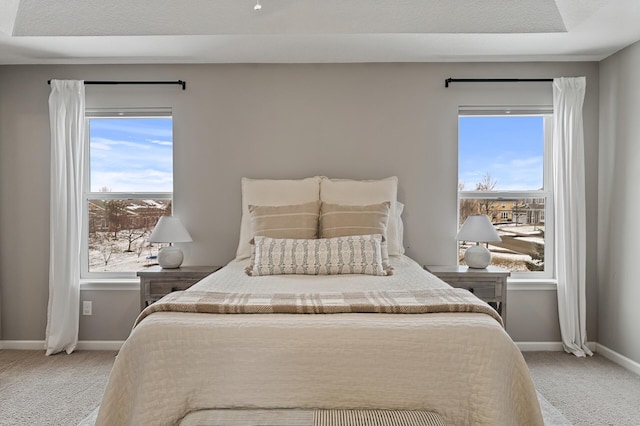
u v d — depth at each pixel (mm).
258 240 3068
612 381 3154
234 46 3461
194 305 1930
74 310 3744
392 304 1952
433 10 3102
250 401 1711
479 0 3049
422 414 1653
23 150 3840
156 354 1737
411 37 3285
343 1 3043
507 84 3861
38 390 2988
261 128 3887
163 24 3174
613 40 3336
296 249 2930
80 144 3756
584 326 3719
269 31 3213
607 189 3693
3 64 3816
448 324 1785
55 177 3715
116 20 3160
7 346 3852
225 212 3898
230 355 1732
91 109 3881
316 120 3885
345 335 1751
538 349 3820
